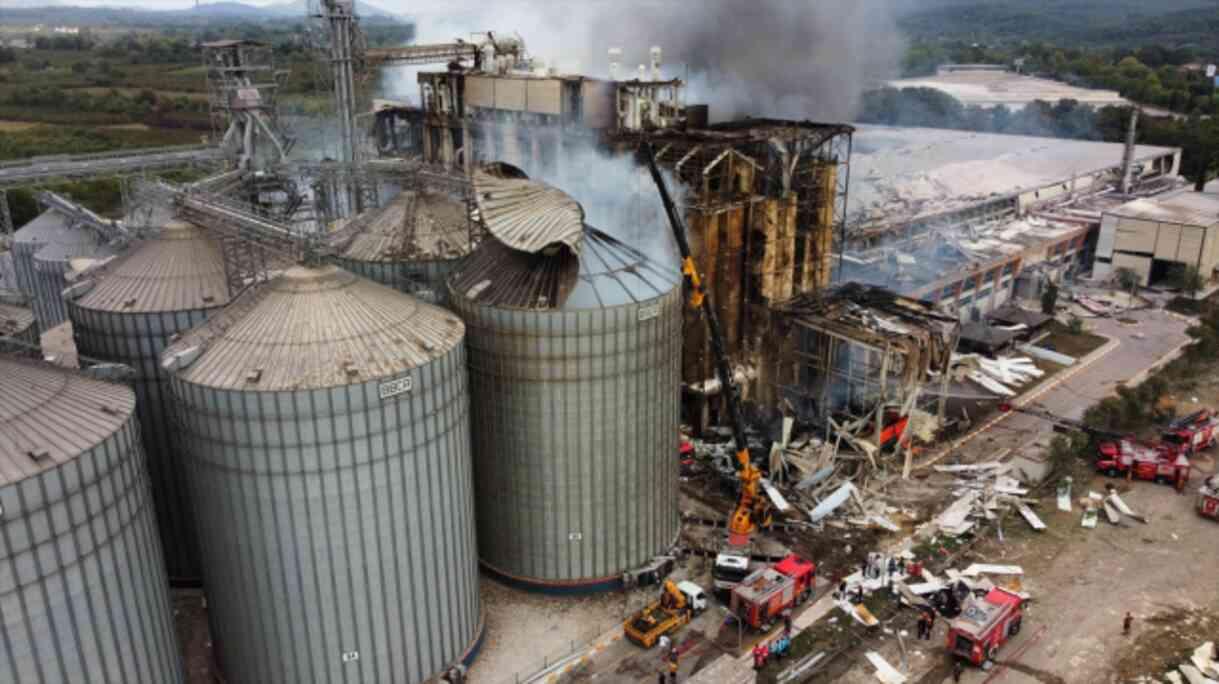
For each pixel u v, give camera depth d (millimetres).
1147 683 52844
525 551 60438
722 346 66875
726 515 70875
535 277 56469
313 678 47781
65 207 104375
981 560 65125
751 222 79062
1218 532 68625
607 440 58062
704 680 47781
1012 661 54750
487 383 57469
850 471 74750
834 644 56406
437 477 48562
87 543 37031
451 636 52188
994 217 137250
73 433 37375
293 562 45500
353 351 45125
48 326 100938
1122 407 85250
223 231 56219
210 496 45719
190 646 56031
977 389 94562
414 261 64938
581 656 55375
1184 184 181750
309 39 87188
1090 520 69750
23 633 35250
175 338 49562
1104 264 134000
